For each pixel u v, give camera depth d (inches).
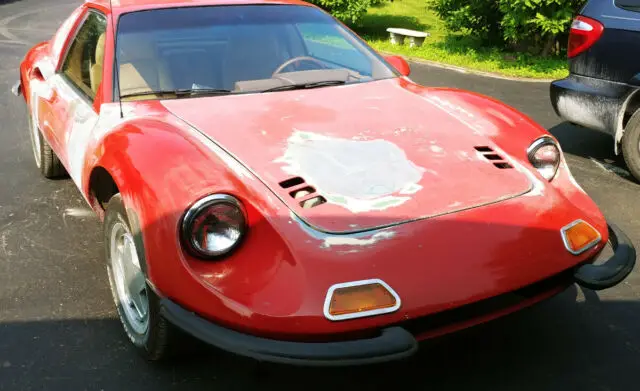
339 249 85.6
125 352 111.7
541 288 97.0
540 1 376.8
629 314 124.3
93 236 157.1
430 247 88.0
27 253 148.2
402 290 83.5
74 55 156.9
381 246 86.7
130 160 99.5
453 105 127.5
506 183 102.3
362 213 90.9
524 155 112.8
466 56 438.3
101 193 122.5
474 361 109.2
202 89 126.9
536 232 95.0
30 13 624.4
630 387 103.0
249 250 87.4
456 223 91.9
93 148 115.6
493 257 89.7
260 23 144.3
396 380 104.3
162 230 88.7
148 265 90.4
